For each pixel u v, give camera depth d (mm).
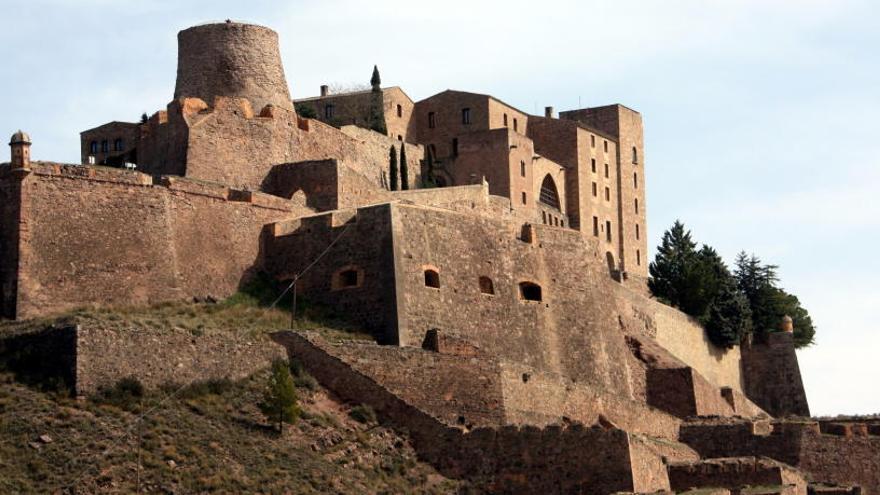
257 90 137000
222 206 119938
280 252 121062
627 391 132375
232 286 118875
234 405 100438
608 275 136250
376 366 105875
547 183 176750
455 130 175875
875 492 118812
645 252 192750
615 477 96750
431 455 100938
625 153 190375
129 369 98688
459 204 149000
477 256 122375
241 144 132125
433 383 107125
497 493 98562
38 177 110625
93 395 96750
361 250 117562
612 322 133375
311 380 104688
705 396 136250
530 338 124000
